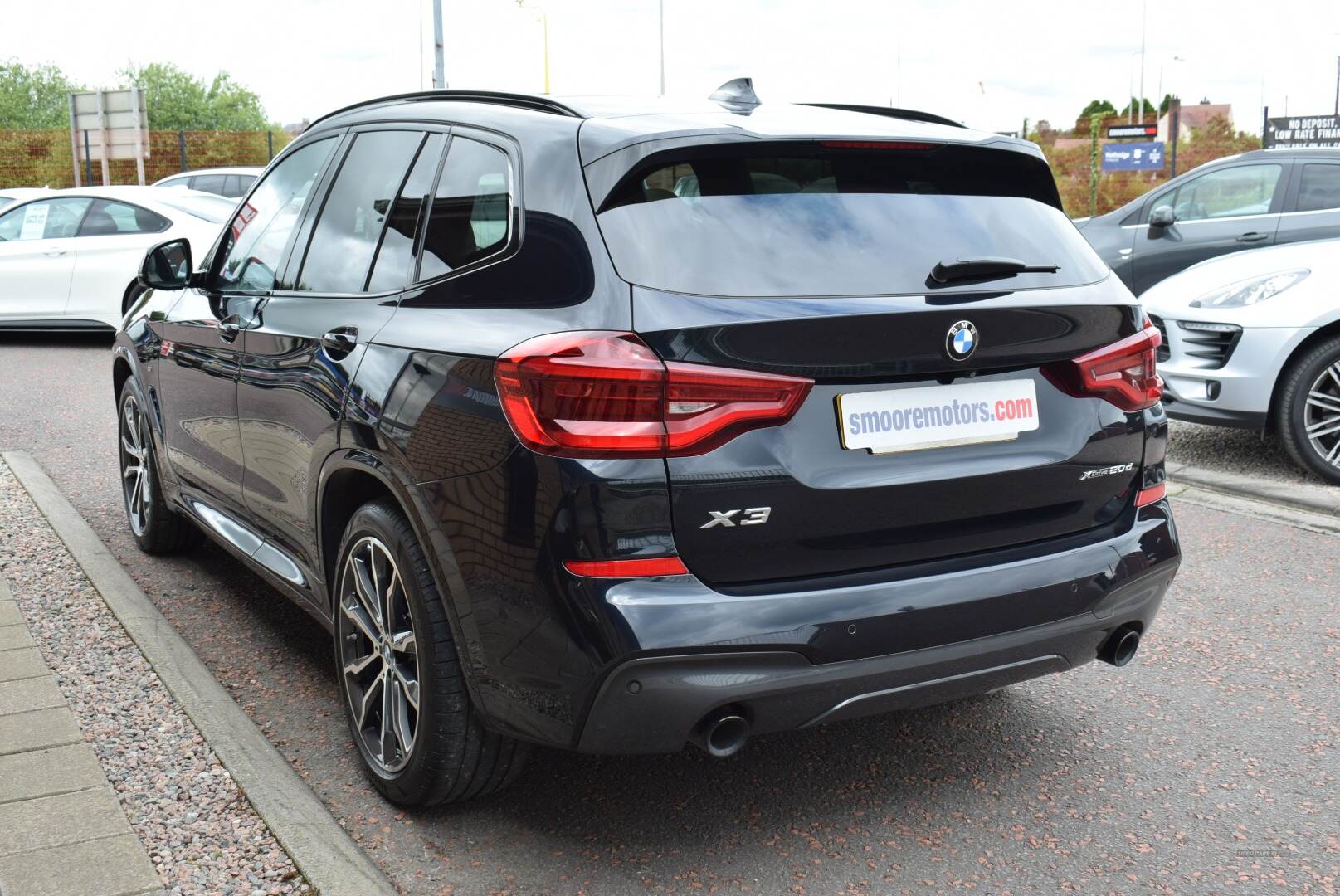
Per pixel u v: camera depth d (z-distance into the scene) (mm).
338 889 2475
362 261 3209
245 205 4145
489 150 2869
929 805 2990
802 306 2424
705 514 2367
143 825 2742
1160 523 2943
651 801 3008
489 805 2984
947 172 2861
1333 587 4688
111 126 29609
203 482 4270
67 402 8891
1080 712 3561
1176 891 2605
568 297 2459
